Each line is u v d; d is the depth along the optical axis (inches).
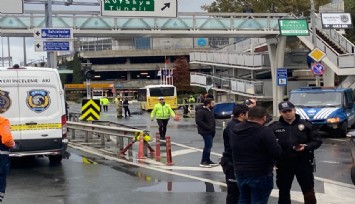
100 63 4394.7
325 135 839.7
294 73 1713.8
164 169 515.5
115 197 382.0
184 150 680.4
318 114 791.7
